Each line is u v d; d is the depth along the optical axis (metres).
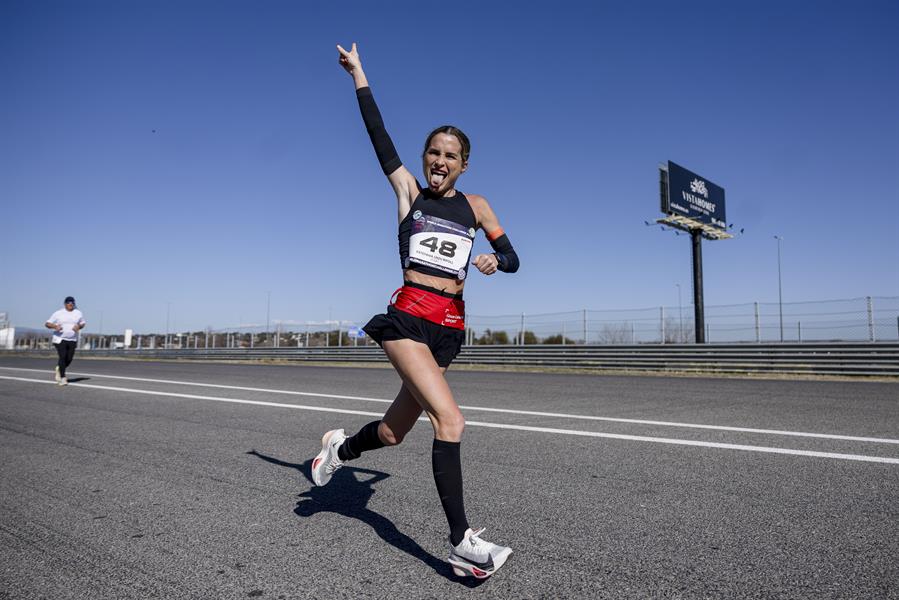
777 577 2.45
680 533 2.99
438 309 2.62
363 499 3.68
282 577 2.51
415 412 2.92
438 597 2.30
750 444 5.29
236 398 9.38
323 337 28.83
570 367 18.67
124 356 37.31
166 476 4.29
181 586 2.43
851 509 3.36
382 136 2.88
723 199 33.03
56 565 2.65
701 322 21.17
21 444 5.55
